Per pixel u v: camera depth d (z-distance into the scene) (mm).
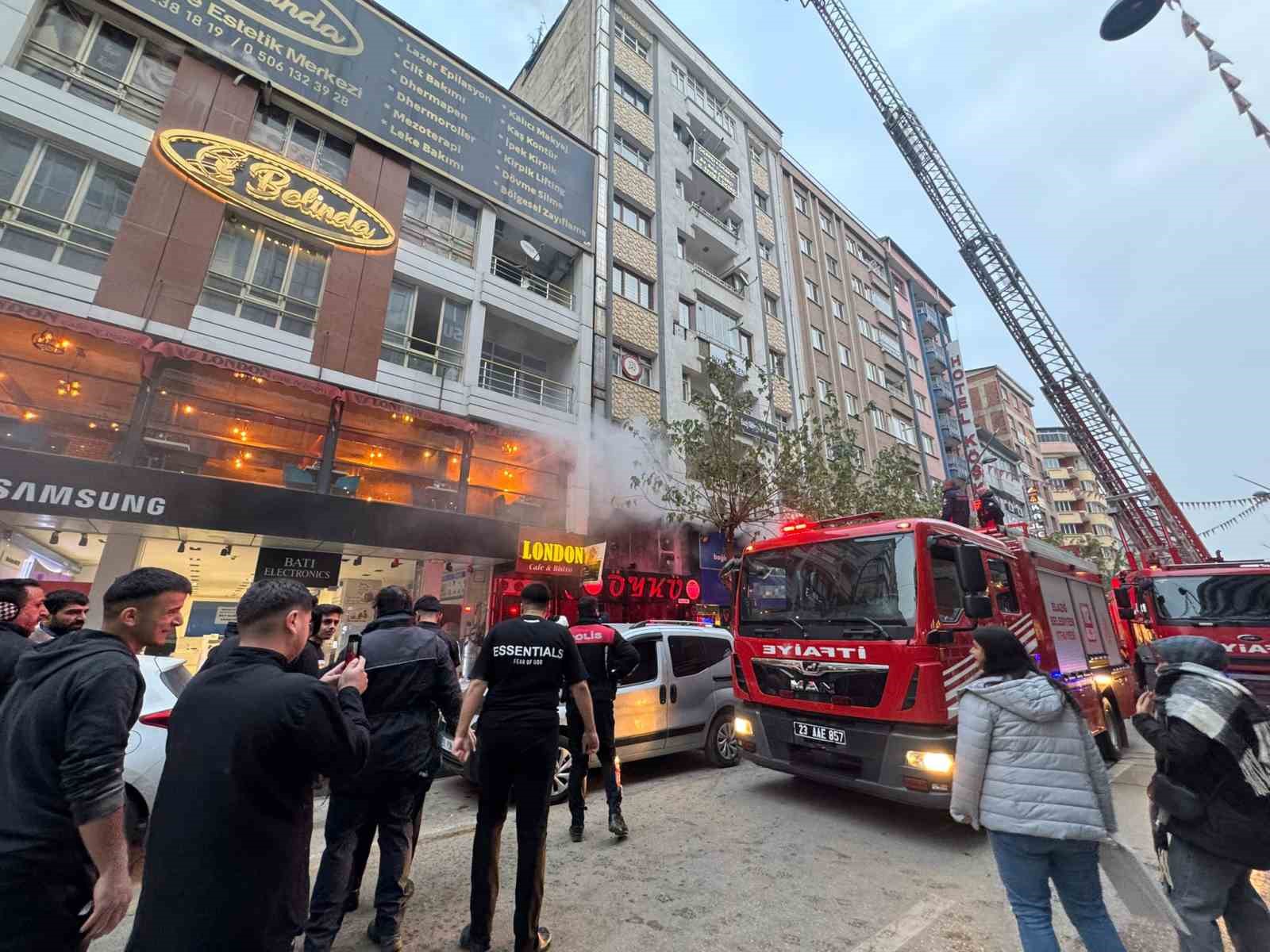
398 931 2828
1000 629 2623
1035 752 2346
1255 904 2322
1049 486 48969
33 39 8836
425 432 11742
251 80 10555
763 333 20219
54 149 8602
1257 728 2242
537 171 14789
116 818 1678
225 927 1516
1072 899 2312
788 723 5055
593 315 14859
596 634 4727
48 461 7285
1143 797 5398
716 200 20750
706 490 11734
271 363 9664
